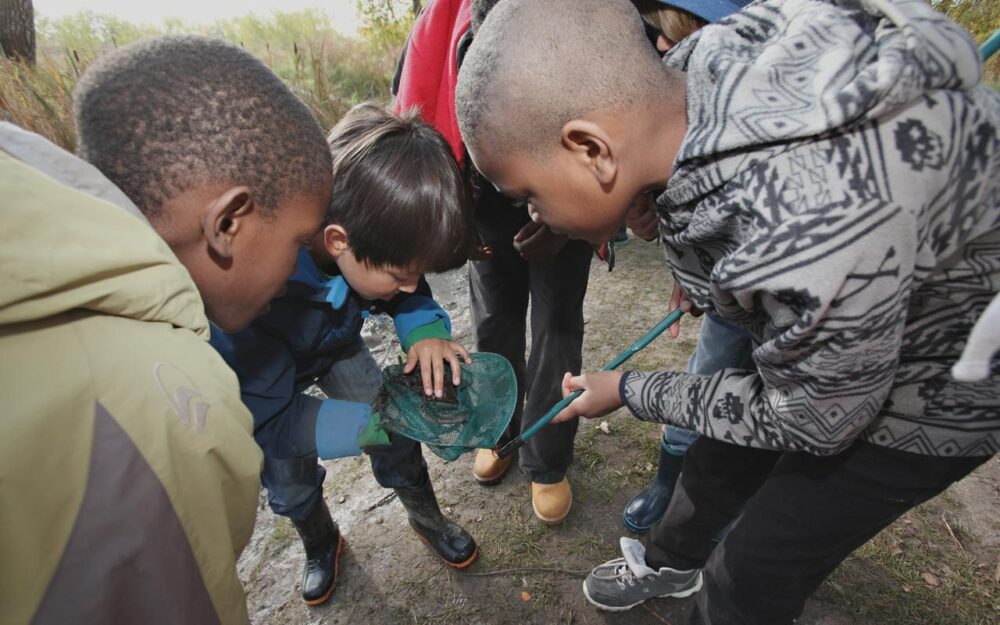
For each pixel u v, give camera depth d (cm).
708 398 82
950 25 53
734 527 98
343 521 168
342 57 553
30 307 36
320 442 102
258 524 168
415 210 91
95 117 57
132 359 42
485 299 151
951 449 74
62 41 536
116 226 44
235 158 60
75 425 38
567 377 109
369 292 103
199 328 51
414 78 120
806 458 85
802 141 54
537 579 149
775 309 60
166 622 43
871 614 135
